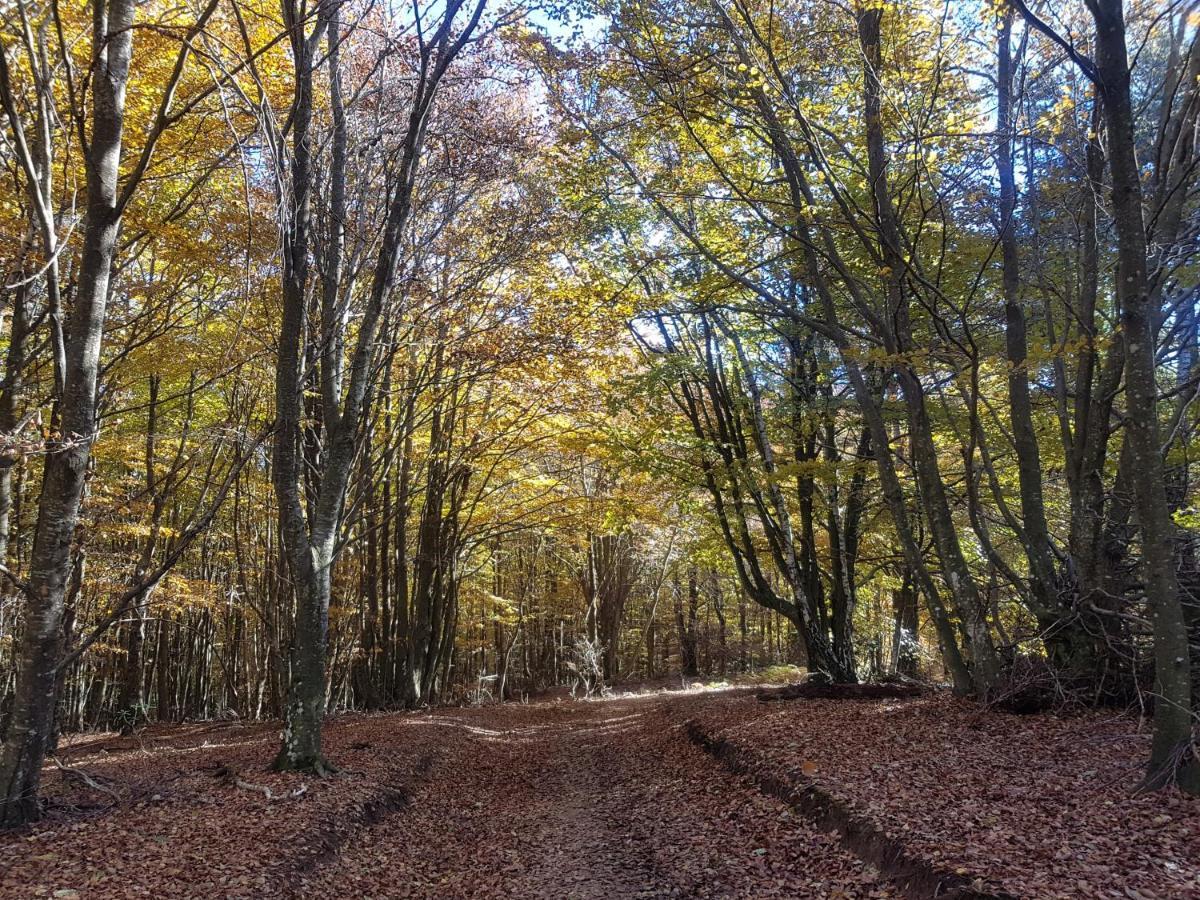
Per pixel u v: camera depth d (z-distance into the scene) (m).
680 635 39.00
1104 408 10.26
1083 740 8.26
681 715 15.84
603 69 12.23
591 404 17.81
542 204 14.20
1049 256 12.03
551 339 14.73
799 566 17.62
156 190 12.63
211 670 29.50
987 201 12.21
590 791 11.38
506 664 32.31
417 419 20.86
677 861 7.36
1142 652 9.65
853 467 15.84
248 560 20.09
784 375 17.11
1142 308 6.54
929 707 11.06
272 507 17.89
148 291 12.01
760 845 7.21
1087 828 5.75
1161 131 8.74
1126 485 9.95
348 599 20.52
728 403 17.28
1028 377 11.66
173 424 19.03
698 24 11.09
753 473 16.41
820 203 13.80
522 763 13.80
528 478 23.31
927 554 17.42
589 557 32.34
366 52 13.51
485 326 15.70
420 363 19.27
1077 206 11.05
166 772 10.51
